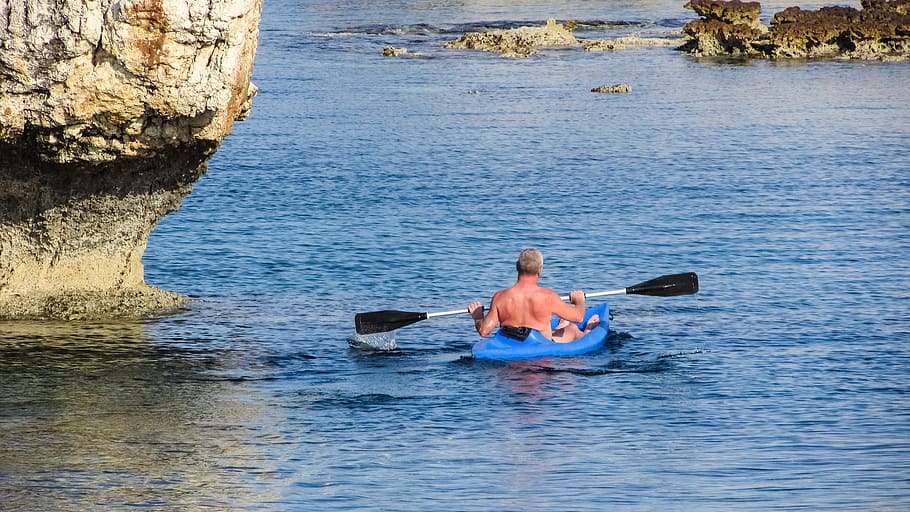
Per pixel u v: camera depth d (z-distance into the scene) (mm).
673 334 52906
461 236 76375
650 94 162375
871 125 131500
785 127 130625
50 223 52875
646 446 37844
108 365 47812
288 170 101812
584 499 32906
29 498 32844
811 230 78000
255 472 35375
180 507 32281
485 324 50125
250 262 68938
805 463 35938
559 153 112812
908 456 36531
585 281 64688
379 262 69125
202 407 42406
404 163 106562
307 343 51781
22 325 53125
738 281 63938
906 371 46688
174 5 43906
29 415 41094
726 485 34062
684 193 92125
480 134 125312
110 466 35812
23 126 46750
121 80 45281
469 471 35500
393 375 46812
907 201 88312
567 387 44938
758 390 44250
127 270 57438
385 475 35125
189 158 52125
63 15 43969
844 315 56219
